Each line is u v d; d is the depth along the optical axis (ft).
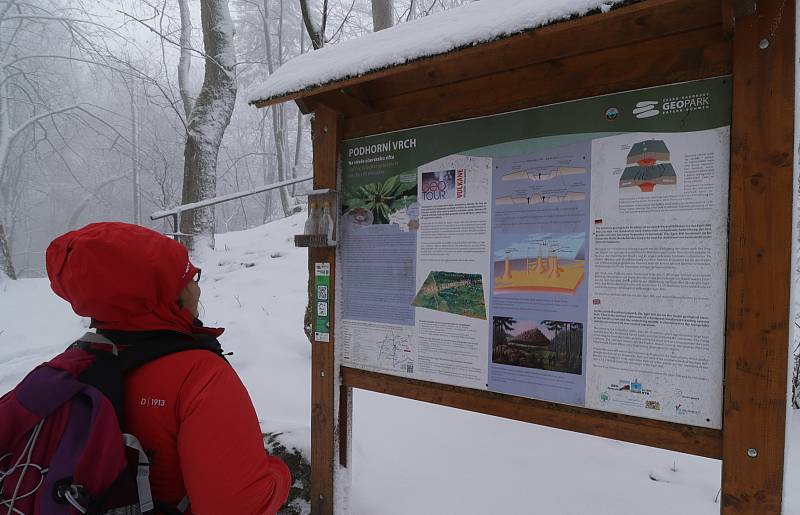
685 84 4.80
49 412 2.95
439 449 9.55
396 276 6.82
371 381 7.03
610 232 5.18
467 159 6.20
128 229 3.46
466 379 6.17
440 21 5.52
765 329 4.33
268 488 3.30
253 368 14.20
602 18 4.29
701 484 8.12
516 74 5.85
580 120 5.39
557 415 5.48
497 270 5.95
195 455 3.02
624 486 8.09
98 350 3.29
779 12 4.25
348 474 7.42
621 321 5.11
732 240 4.47
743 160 4.42
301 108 7.44
